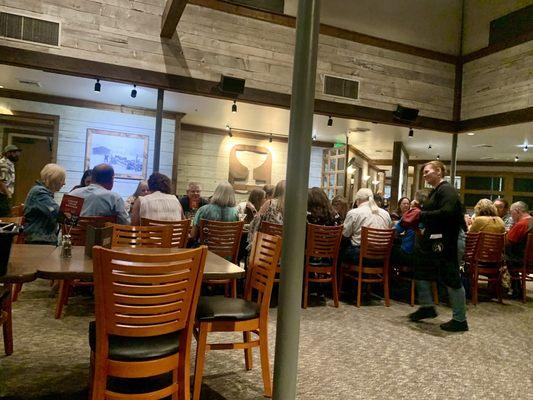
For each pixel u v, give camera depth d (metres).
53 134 6.89
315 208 4.30
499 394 2.43
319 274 4.55
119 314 1.59
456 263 3.60
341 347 3.07
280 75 5.93
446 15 7.13
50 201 3.65
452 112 7.20
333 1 6.30
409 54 6.86
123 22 5.15
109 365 1.61
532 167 10.95
